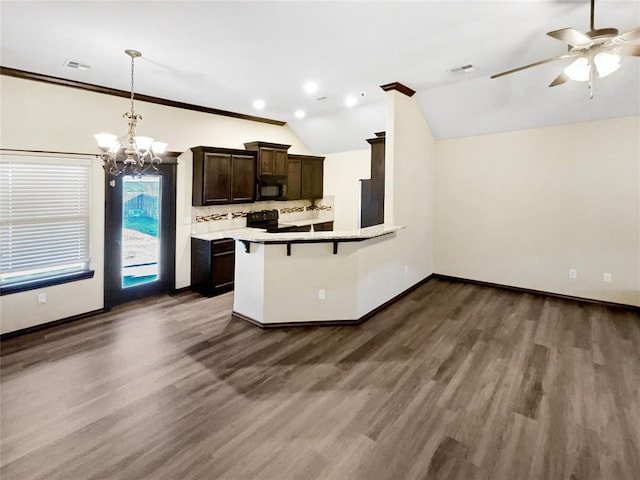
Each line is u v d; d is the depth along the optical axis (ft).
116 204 15.33
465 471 6.54
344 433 7.54
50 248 13.20
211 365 10.35
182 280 17.54
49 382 9.37
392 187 15.25
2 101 11.98
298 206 23.67
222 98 16.19
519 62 12.14
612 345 11.67
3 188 12.12
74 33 9.61
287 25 9.26
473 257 18.93
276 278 12.92
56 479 6.29
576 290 16.16
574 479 6.35
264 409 8.32
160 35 9.77
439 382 9.49
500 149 17.65
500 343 11.84
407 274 17.21
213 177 17.46
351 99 16.52
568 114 15.24
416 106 16.78
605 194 15.23
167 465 6.63
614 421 7.89
